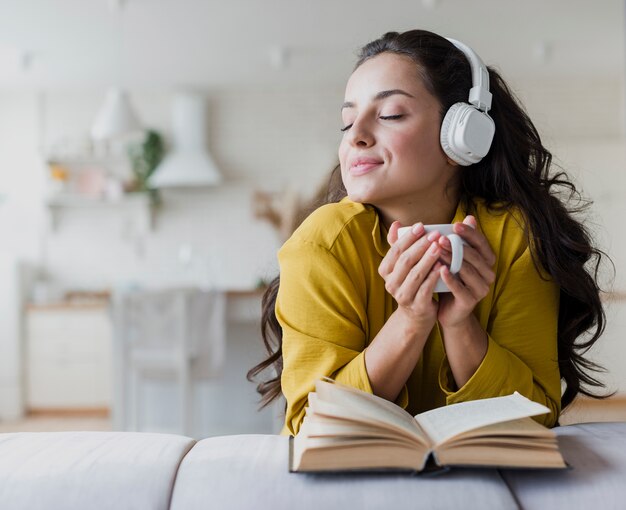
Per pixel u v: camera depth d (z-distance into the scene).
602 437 0.87
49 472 0.78
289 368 1.00
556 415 1.07
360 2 4.92
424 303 0.88
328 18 5.20
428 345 1.03
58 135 7.05
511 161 1.09
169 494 0.77
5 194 7.00
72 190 7.09
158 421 5.15
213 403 5.19
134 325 4.20
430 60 1.00
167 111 7.06
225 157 7.06
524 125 1.14
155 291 4.17
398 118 0.99
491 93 1.09
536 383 1.04
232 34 5.52
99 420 6.02
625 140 6.60
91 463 0.80
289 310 1.01
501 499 0.73
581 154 6.59
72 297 6.67
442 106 1.00
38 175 7.02
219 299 4.25
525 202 1.07
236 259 7.02
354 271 1.00
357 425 0.77
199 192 7.06
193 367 4.23
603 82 6.92
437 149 1.01
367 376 0.94
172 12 5.03
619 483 0.74
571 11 5.13
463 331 0.94
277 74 6.62
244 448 0.84
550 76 6.84
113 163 7.13
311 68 6.45
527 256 1.03
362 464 0.76
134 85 6.88
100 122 5.80
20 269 6.38
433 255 0.85
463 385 0.97
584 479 0.76
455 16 5.18
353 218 1.02
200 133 6.86
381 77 1.00
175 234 7.05
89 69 6.36
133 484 0.77
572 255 1.08
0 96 7.05
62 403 6.26
